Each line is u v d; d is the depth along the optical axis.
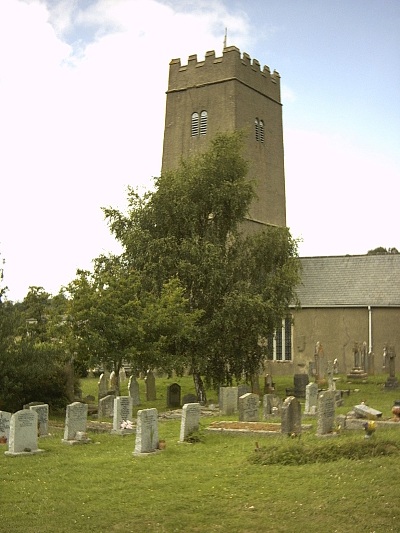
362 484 14.16
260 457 17.12
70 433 21.52
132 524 12.77
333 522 12.33
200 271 35.88
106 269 37.50
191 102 58.94
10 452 19.27
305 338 51.59
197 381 36.72
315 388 27.73
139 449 18.97
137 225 38.19
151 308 32.72
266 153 59.22
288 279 37.81
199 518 12.94
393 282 50.84
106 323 31.78
